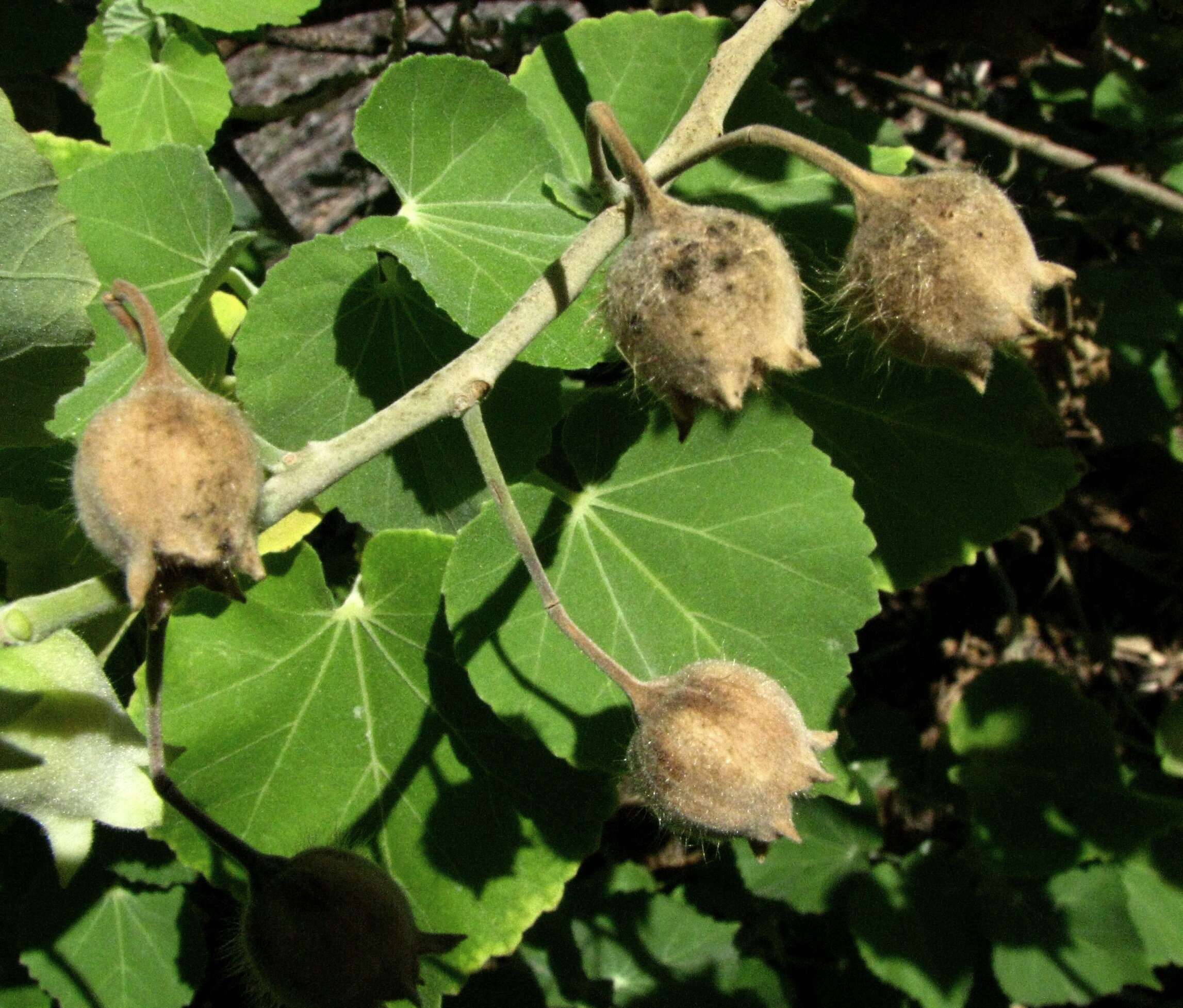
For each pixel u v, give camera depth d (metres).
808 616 0.21
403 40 0.27
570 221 0.23
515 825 0.22
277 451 0.18
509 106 0.22
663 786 0.19
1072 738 0.33
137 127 0.25
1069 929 0.32
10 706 0.18
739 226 0.18
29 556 0.22
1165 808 0.32
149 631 0.18
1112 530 0.41
